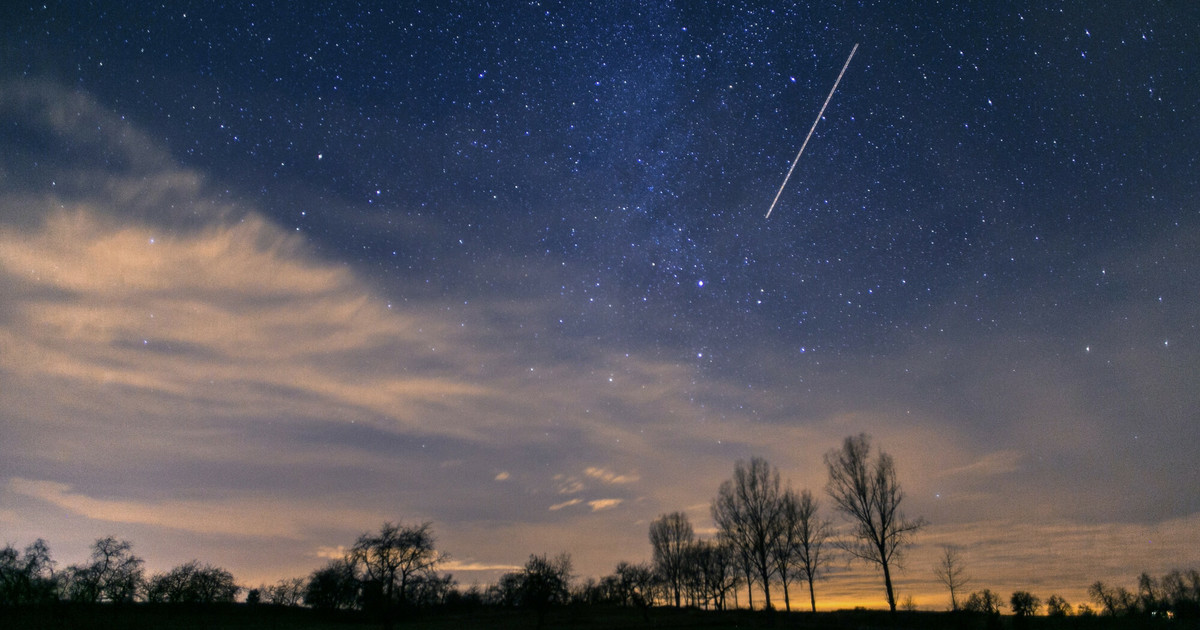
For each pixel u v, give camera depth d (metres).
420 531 50.16
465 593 80.50
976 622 45.69
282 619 61.31
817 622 55.06
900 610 50.22
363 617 61.84
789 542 63.06
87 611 54.62
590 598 86.94
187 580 61.69
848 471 52.88
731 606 83.44
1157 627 44.03
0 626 50.03
